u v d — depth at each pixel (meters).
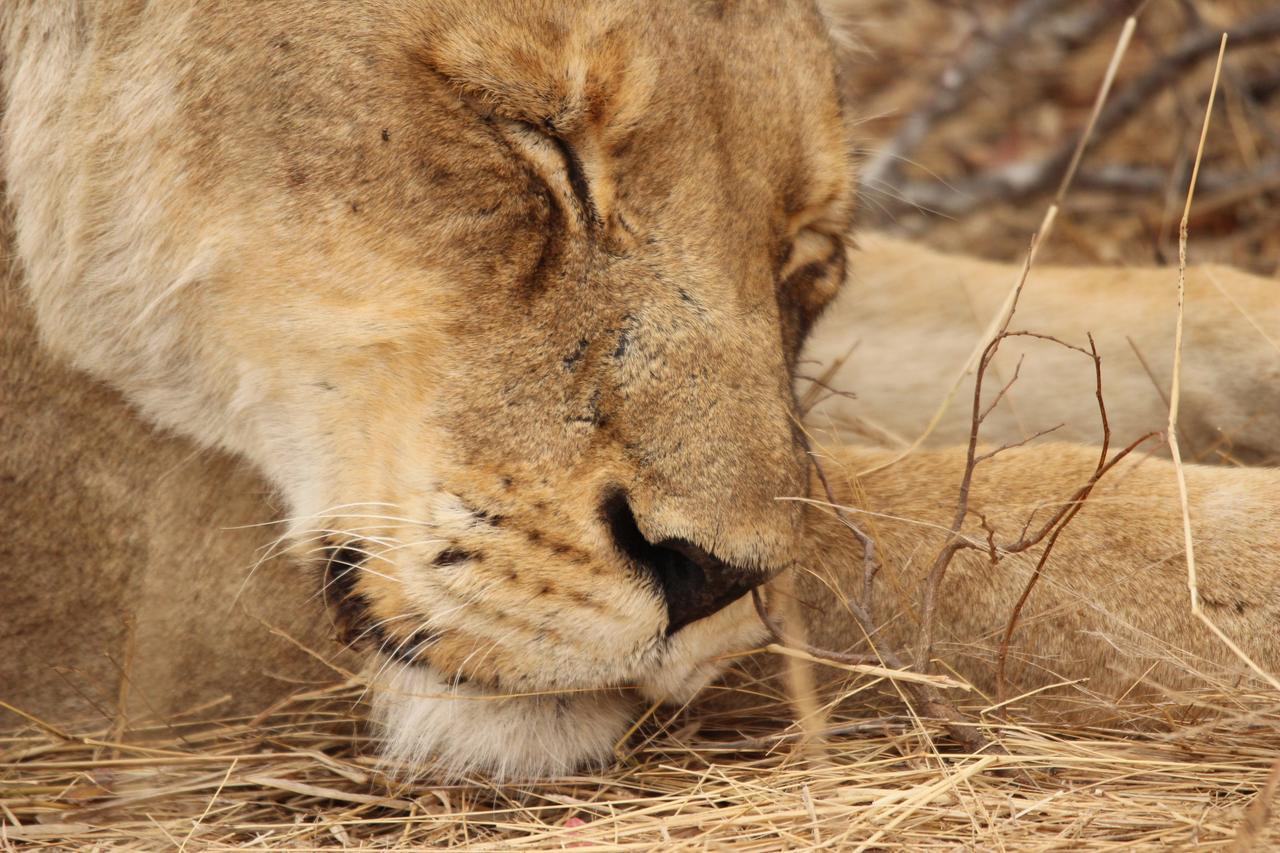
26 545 5.83
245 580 5.82
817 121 5.83
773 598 5.25
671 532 4.82
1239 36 9.81
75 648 5.96
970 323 7.47
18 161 5.52
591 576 4.85
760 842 4.71
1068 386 7.21
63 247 5.48
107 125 5.38
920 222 9.84
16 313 5.69
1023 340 7.32
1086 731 5.34
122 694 5.80
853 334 7.55
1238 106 10.16
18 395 5.71
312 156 5.16
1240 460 6.93
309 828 5.05
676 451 4.91
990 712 5.42
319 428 5.29
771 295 5.50
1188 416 7.01
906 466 6.08
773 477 5.03
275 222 5.20
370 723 5.71
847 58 7.70
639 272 5.14
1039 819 4.74
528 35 5.10
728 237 5.32
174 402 5.58
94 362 5.57
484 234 5.14
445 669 5.06
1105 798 4.84
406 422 5.13
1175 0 10.96
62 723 5.95
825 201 5.95
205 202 5.26
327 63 5.15
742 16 5.54
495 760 5.26
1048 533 5.64
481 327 5.11
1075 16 11.45
